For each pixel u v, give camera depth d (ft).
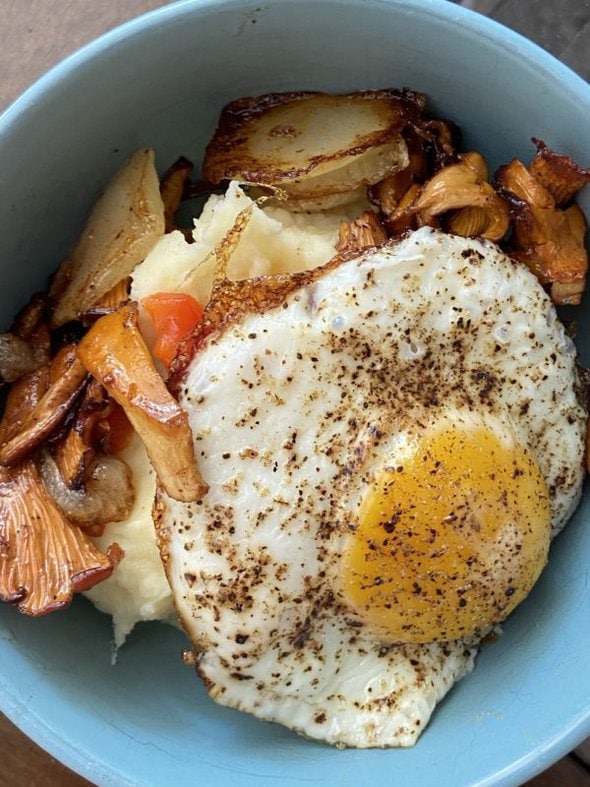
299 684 0.60
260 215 0.62
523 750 0.56
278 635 0.58
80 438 0.60
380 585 0.58
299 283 0.58
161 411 0.54
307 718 0.61
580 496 0.64
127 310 0.59
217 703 0.63
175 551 0.57
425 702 0.62
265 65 0.64
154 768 0.58
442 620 0.60
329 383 0.57
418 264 0.58
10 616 0.59
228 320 0.57
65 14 0.73
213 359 0.56
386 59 0.62
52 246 0.67
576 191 0.62
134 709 0.62
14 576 0.58
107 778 0.56
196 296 0.63
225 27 0.60
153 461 0.55
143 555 0.61
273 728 0.64
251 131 0.66
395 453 0.57
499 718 0.60
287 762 0.60
